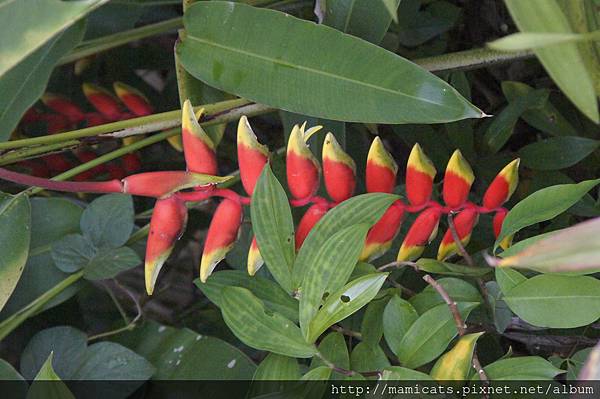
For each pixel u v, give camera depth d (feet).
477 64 3.31
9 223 3.24
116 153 3.69
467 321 3.19
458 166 2.90
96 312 4.40
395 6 2.50
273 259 2.85
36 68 3.50
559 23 2.09
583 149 3.99
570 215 4.01
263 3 3.84
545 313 2.73
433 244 3.75
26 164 4.22
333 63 2.96
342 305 2.73
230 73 3.14
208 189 2.82
